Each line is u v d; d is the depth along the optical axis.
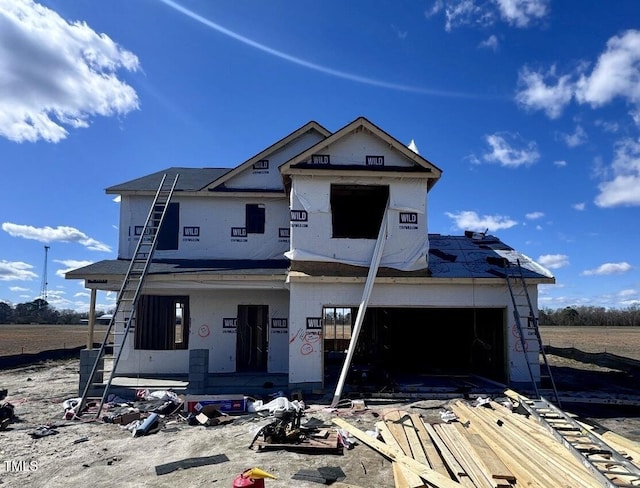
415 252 13.62
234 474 6.70
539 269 13.88
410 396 11.91
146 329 15.49
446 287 13.33
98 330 51.66
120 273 13.84
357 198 16.89
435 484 5.96
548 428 8.32
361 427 9.23
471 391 12.27
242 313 16.14
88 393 11.89
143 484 6.39
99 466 7.13
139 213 16.52
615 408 11.27
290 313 13.02
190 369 12.27
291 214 13.72
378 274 13.45
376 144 14.12
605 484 5.77
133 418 9.93
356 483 6.39
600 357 19.39
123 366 15.26
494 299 13.33
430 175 13.75
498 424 8.91
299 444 7.87
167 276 13.77
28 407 11.34
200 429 9.27
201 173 18.97
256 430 9.02
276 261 16.25
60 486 6.35
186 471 6.86
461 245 16.36
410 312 19.53
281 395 12.12
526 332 13.14
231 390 12.78
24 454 7.73
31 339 37.56
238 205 16.83
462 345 18.59
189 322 15.73
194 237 16.56
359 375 14.05
